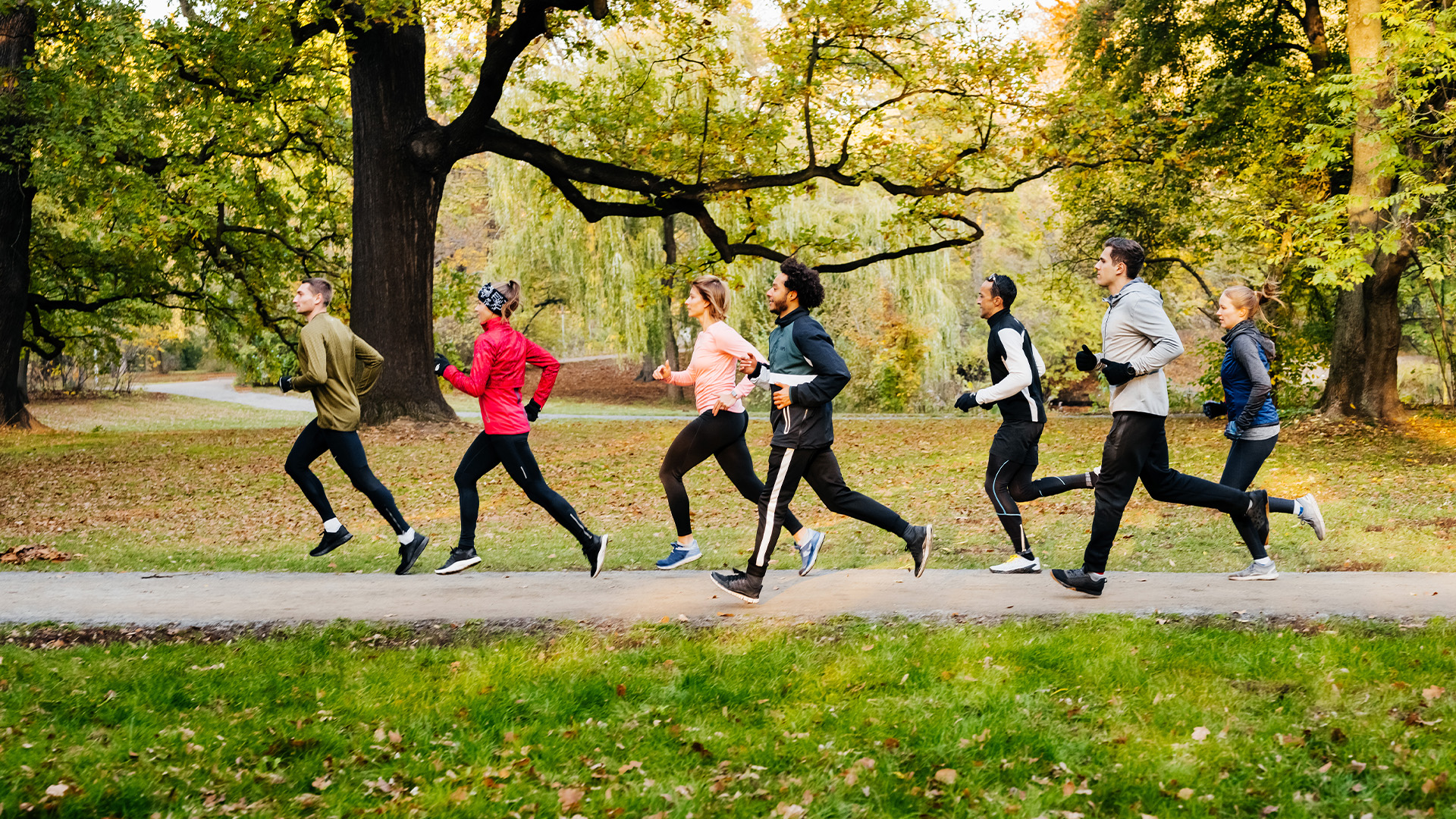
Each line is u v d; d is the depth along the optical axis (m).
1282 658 4.29
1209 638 4.59
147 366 63.56
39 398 41.22
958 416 25.23
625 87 18.64
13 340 20.50
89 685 4.20
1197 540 7.72
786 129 18.14
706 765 3.60
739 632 4.82
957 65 16.77
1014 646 4.50
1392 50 12.98
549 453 15.39
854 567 6.88
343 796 3.36
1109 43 22.77
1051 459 14.03
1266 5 21.08
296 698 4.13
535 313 37.72
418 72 16.94
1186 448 15.07
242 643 4.77
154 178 17.08
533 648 4.67
